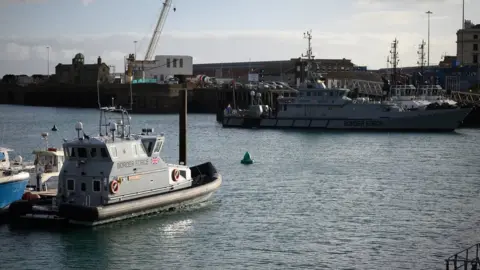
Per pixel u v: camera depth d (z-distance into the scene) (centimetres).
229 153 10912
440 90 18325
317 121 15850
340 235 5125
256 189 7088
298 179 7881
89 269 4294
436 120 14812
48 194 5584
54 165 6203
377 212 5953
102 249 4662
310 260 4494
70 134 14512
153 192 5491
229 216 5662
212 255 4588
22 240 4828
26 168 5959
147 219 5391
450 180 7831
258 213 5838
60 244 4750
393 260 4491
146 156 5431
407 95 17250
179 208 5756
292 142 12925
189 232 5112
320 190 7081
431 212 5959
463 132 14838
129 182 5269
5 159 5866
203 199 6034
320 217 5731
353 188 7244
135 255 4559
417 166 9150
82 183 5203
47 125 17475
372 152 11025
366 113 15300
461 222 5559
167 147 11469
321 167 9062
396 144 12344
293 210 6003
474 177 8069
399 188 7250
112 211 5072
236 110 18612
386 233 5184
